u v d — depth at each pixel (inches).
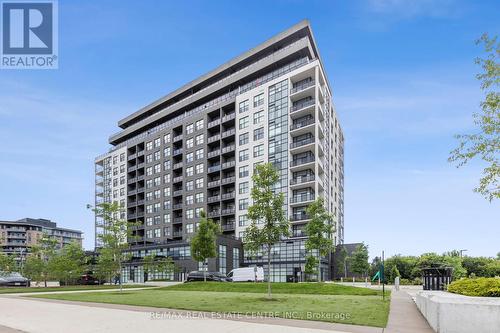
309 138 2608.3
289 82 2711.6
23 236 6294.3
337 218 3218.5
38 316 616.7
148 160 3828.7
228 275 1958.7
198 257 1733.5
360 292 1095.6
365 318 530.6
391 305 730.8
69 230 7199.8
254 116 2908.5
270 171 893.2
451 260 2672.2
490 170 497.0
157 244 2928.2
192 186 3277.6
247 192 2847.0
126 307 730.2
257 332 429.1
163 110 3816.4
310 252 2266.2
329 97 3090.6
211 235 1763.0
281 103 2738.7
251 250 889.5
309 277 2341.3
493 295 498.9
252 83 3026.6
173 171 3521.2
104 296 1023.0
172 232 3410.4
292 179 2610.7
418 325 490.0
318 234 1649.9
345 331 433.7
